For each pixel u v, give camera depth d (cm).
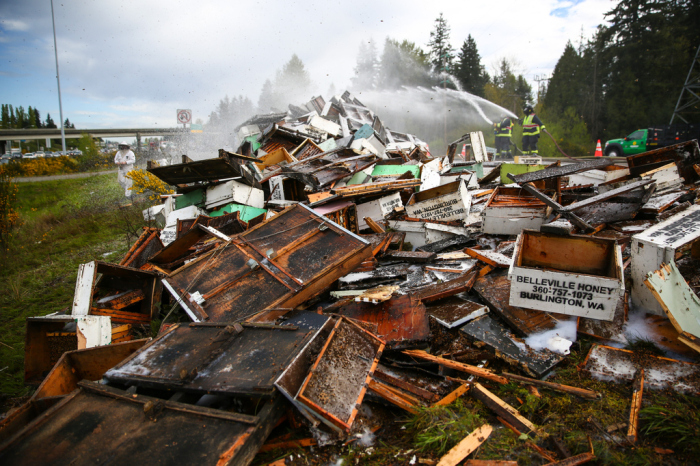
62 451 243
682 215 416
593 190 750
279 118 1828
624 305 391
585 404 298
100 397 288
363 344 324
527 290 370
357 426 301
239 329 336
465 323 391
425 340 373
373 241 594
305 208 543
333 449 284
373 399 327
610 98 3081
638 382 304
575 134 2723
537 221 587
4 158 4325
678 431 255
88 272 468
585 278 346
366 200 759
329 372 282
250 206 841
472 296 444
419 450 272
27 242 1094
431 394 325
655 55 2908
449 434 272
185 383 283
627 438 262
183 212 837
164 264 610
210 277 461
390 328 396
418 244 688
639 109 2831
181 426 249
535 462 254
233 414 248
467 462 255
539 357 337
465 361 360
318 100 1831
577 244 412
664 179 644
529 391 315
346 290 481
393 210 775
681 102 2703
